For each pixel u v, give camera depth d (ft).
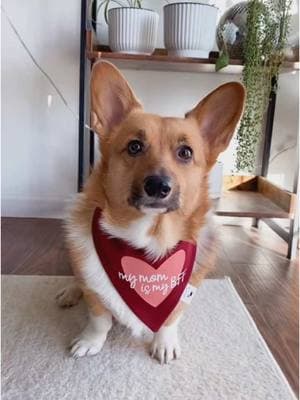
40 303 1.75
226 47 2.44
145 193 1.22
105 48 2.62
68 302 1.72
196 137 1.38
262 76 2.34
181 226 1.42
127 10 2.29
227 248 2.63
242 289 2.05
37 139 2.84
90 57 2.29
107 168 1.37
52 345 1.47
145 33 2.37
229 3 2.75
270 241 2.81
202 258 1.50
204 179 1.44
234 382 1.35
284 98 2.92
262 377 1.38
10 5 2.64
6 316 1.64
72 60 2.73
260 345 1.55
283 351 1.56
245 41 2.36
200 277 1.50
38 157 2.87
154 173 1.22
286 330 1.70
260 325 1.73
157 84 2.88
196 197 1.41
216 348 1.52
